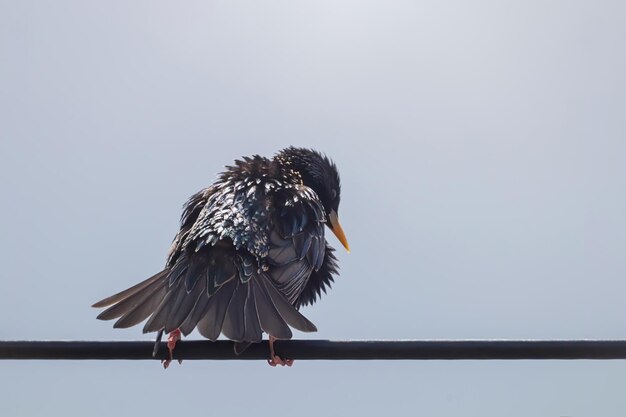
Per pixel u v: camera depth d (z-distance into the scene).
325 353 11.00
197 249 11.88
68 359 10.70
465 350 10.53
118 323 11.67
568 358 10.52
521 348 10.51
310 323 11.28
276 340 11.08
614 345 10.52
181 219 13.65
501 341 10.55
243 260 11.86
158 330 10.96
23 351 10.66
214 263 11.72
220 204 12.77
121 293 11.95
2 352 10.62
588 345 10.52
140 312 11.80
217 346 11.09
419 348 10.66
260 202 12.94
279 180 13.79
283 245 12.69
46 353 10.66
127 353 10.88
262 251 12.32
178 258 12.13
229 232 12.09
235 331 10.93
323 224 13.60
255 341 10.82
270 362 11.10
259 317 11.19
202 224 12.27
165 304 11.30
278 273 12.46
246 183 13.45
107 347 10.80
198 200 13.68
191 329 10.98
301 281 12.88
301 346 11.07
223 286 11.55
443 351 10.57
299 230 12.96
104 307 11.93
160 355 10.98
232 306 11.33
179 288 11.48
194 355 11.05
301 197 13.43
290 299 12.64
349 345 10.84
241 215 12.48
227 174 13.98
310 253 13.09
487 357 10.54
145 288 12.00
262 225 12.55
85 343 10.72
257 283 11.76
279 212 12.99
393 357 10.77
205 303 11.31
